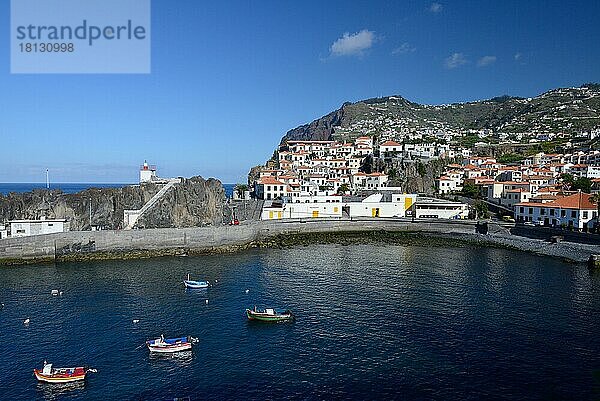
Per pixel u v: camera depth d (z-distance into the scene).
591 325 61.59
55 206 122.62
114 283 84.00
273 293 77.50
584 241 112.94
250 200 178.62
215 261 105.19
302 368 49.28
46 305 70.31
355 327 61.22
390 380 46.56
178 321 63.59
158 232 114.00
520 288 80.31
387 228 147.62
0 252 99.81
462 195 186.12
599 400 42.72
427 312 67.31
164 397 43.50
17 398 43.50
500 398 43.16
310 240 133.75
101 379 47.06
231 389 44.94
